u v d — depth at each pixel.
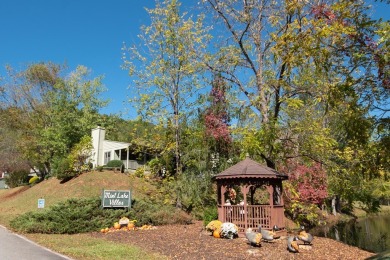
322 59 10.65
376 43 9.37
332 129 19.33
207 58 19.73
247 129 18.84
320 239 16.22
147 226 18.52
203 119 25.59
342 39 10.16
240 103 20.38
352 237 20.98
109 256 10.87
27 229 16.38
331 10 10.73
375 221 31.75
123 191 19.70
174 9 25.95
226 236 14.91
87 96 49.75
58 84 42.50
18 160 41.16
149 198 27.20
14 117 43.34
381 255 4.68
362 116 10.59
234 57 19.00
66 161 33.56
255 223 15.84
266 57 18.52
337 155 18.20
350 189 18.77
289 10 13.84
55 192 30.77
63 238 14.98
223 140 25.02
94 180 31.28
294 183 21.98
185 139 26.58
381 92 10.16
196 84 25.97
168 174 27.03
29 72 44.62
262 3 18.22
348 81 10.27
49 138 39.84
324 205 29.17
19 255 10.82
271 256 11.63
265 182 15.73
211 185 25.73
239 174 15.70
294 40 11.34
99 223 17.70
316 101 14.64
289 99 16.77
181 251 12.11
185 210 25.41
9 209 29.03
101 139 41.22
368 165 11.77
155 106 26.47
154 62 26.70
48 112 41.84
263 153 18.69
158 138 27.20
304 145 19.05
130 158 40.06
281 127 19.05
